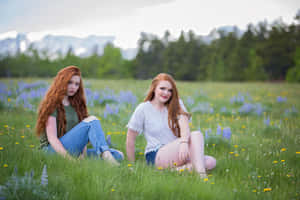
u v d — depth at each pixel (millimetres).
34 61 68375
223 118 8195
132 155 3709
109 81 23609
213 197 2434
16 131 4941
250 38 71500
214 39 75938
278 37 66625
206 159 3352
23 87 13281
